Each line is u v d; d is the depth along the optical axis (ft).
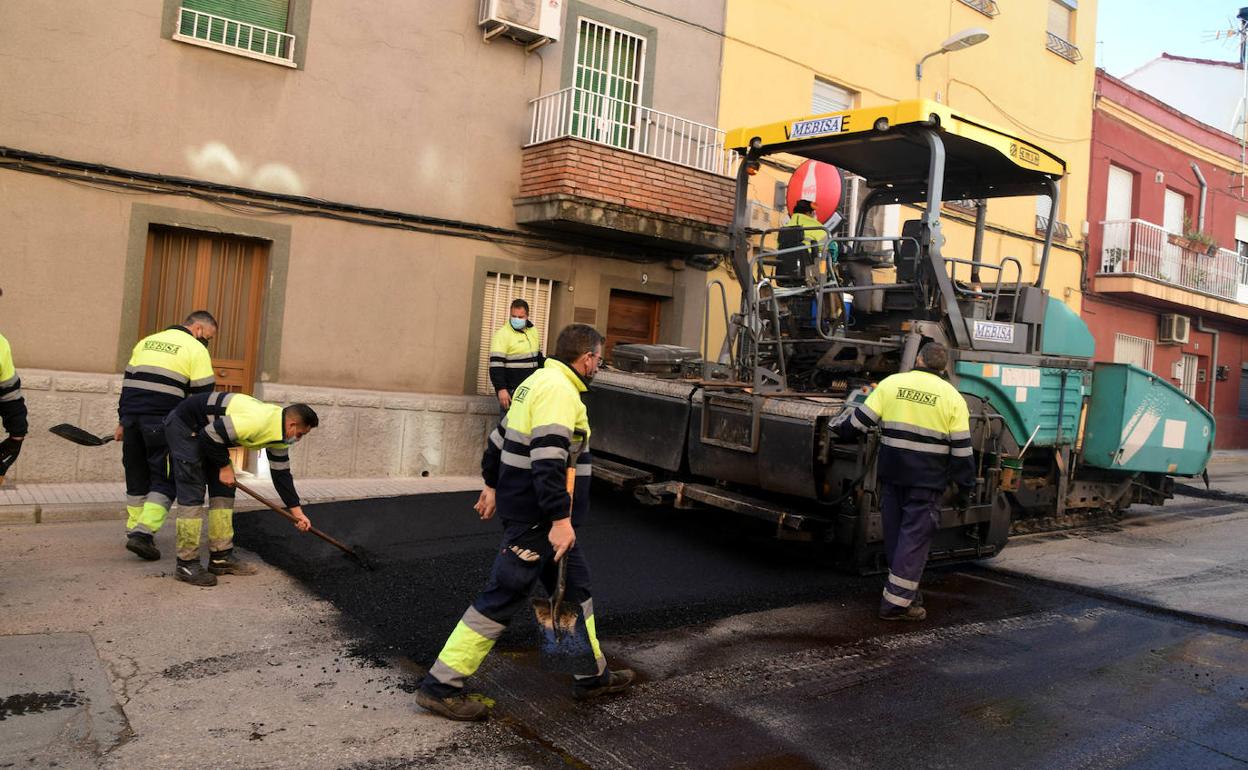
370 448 29.45
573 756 11.27
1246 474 50.96
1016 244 52.01
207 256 27.66
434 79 30.37
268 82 27.40
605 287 34.81
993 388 22.91
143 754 10.61
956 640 16.83
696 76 36.83
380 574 18.15
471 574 18.48
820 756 11.62
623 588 18.39
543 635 12.75
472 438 31.45
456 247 31.19
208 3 26.55
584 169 30.48
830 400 20.86
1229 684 15.10
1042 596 20.42
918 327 21.21
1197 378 66.85
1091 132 57.16
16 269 24.08
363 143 29.17
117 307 25.49
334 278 28.94
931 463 17.70
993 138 22.54
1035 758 11.89
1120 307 59.62
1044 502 26.05
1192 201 64.85
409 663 14.07
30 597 15.89
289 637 14.82
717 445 21.91
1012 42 51.52
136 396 18.57
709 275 37.88
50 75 24.20
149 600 16.19
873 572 20.70
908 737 12.35
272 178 27.66
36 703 11.75
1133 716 13.48
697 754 11.49
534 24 30.83
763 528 24.34
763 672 14.57
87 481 24.98
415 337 30.58
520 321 28.37
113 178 25.14
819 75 41.52
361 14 28.84
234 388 28.35
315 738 11.33
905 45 45.32
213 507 17.88
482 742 11.53
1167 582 22.21
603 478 24.45
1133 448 27.71
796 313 24.64
